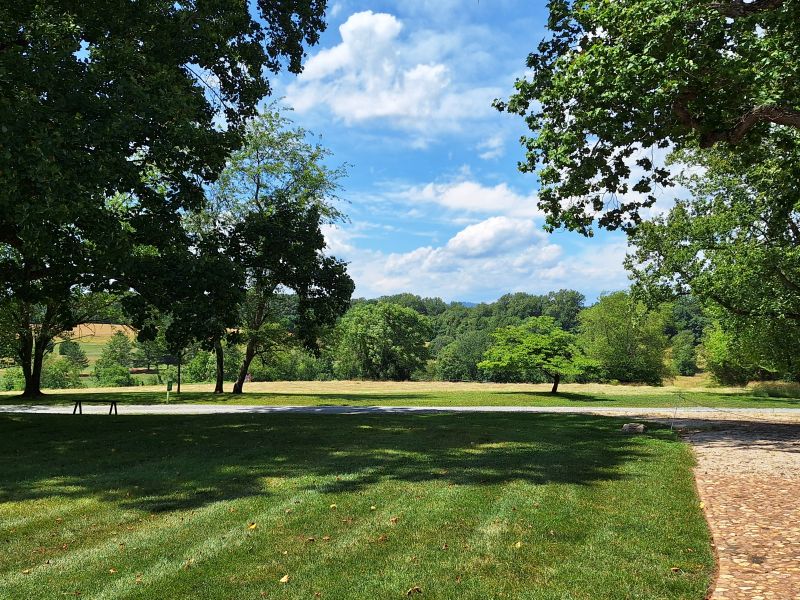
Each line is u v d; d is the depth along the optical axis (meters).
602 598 4.14
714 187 20.38
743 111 10.37
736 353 34.59
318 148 31.67
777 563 4.75
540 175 11.87
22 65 10.74
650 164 12.76
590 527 5.80
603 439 12.11
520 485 7.64
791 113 9.20
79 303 29.14
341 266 19.22
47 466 9.95
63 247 12.91
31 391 30.83
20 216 9.59
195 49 14.55
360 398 30.12
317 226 18.89
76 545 5.66
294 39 16.86
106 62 12.30
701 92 9.99
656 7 9.00
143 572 4.87
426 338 81.50
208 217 30.17
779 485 7.70
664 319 63.22
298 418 17.55
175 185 14.90
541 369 33.16
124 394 32.28
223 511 6.68
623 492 7.23
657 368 62.50
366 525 6.01
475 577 4.57
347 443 11.89
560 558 4.96
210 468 9.34
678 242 21.89
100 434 13.88
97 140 10.79
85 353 87.12
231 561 5.06
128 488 8.04
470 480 8.02
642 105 9.26
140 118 11.67
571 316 123.50
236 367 58.22
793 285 19.16
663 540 5.39
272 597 4.29
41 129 9.98
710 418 17.53
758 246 19.09
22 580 4.77
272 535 5.74
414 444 11.62
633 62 8.88
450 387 44.75
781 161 13.51
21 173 9.63
